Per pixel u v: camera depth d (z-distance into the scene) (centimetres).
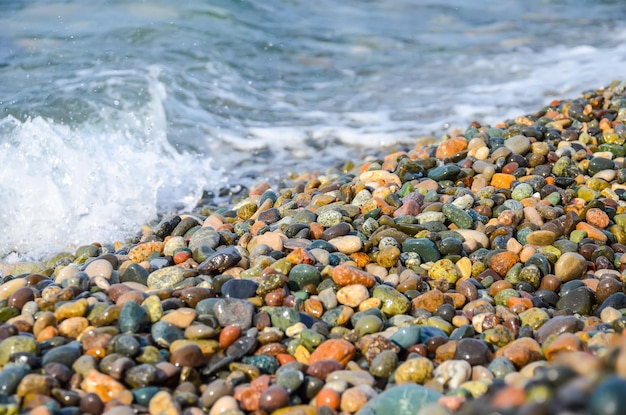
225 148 215
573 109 201
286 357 137
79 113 217
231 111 236
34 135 196
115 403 130
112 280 152
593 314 147
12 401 129
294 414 128
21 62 247
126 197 193
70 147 200
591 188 172
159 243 163
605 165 177
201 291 144
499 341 138
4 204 186
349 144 219
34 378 130
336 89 258
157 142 212
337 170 200
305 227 161
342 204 172
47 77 238
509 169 177
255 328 140
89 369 133
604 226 162
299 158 211
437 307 145
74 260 168
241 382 134
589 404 108
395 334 138
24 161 192
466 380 132
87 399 129
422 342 139
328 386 131
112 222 187
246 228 167
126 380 132
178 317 140
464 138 189
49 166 193
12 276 158
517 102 238
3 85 231
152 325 140
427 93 252
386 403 127
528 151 182
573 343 134
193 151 212
